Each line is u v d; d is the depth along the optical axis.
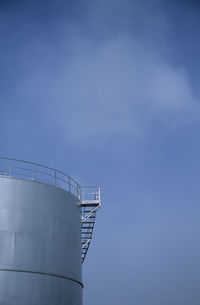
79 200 29.39
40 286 22.30
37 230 23.48
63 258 24.25
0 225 22.38
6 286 21.23
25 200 23.75
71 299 24.03
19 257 22.19
